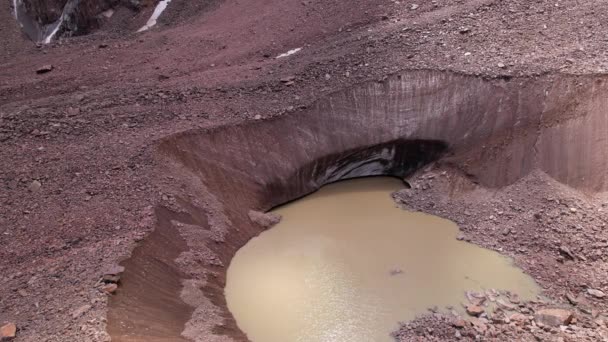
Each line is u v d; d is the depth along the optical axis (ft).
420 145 54.13
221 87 57.77
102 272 34.01
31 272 34.63
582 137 47.39
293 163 52.80
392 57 58.13
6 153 46.37
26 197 41.60
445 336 35.37
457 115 53.06
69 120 51.29
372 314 37.78
